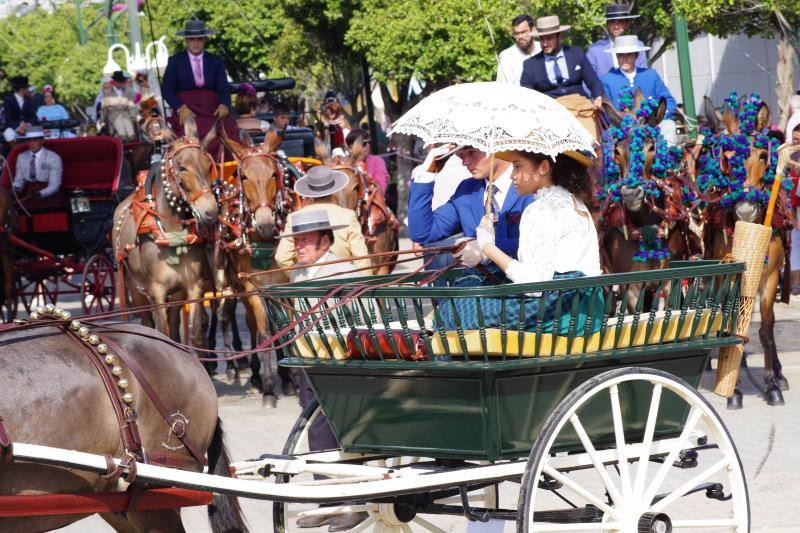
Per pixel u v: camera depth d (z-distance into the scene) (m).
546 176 6.93
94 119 29.20
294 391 14.38
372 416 6.76
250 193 12.91
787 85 27.62
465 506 6.45
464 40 26.11
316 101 39.81
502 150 6.70
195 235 12.98
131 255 13.36
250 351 6.64
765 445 10.70
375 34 28.31
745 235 7.37
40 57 65.31
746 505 6.77
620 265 11.62
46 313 6.10
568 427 6.39
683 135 15.21
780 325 17.61
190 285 13.22
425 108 7.11
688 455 7.06
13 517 5.61
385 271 15.63
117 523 6.53
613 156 11.25
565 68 13.26
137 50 27.98
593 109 12.05
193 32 15.75
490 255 6.81
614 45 14.50
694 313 6.91
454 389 6.33
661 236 11.52
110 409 5.91
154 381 6.17
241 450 11.10
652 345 6.73
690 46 38.59
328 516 8.53
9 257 18.48
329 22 33.47
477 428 6.31
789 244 12.59
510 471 6.37
